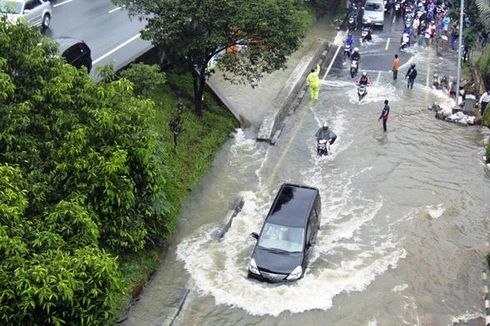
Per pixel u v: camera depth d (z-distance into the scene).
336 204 21.14
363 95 30.05
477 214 20.91
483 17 34.97
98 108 14.88
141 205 16.30
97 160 13.94
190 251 18.19
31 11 26.94
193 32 23.14
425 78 33.53
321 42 39.03
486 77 31.72
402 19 46.56
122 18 31.62
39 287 10.62
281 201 18.72
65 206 12.68
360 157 24.59
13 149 13.59
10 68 14.27
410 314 15.95
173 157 21.42
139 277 16.41
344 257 18.22
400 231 19.67
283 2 23.66
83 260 11.45
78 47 22.36
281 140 25.72
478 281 17.39
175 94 25.27
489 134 27.02
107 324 14.46
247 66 24.52
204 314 15.77
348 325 15.49
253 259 17.06
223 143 24.50
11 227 11.38
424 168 23.94
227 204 20.80
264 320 15.60
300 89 31.33
